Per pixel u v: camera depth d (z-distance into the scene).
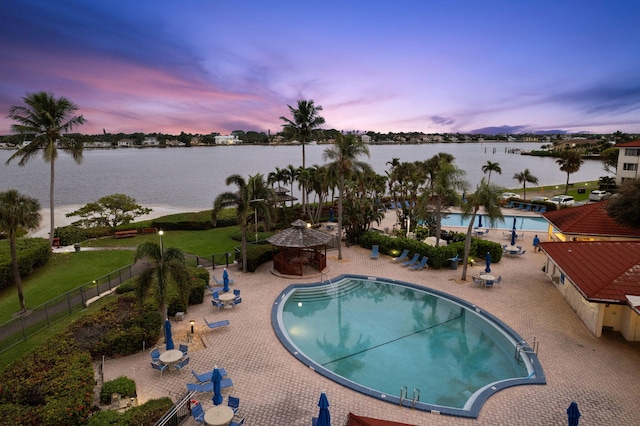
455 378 17.22
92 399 13.93
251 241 38.16
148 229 43.09
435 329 21.86
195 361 17.67
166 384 16.02
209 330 20.62
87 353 16.25
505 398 15.02
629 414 14.06
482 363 18.42
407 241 32.75
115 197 45.91
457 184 31.62
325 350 19.55
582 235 30.48
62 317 21.56
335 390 15.53
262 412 14.16
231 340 19.61
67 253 33.84
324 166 44.06
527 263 31.77
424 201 33.09
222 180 121.12
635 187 29.64
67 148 36.72
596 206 33.66
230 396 14.58
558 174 131.50
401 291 27.22
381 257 33.81
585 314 21.09
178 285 18.48
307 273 29.61
